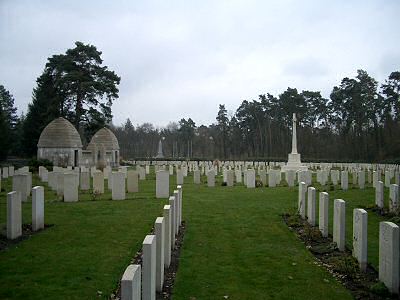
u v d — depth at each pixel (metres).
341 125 75.38
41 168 28.80
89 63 54.75
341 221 9.88
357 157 70.62
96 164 46.50
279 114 81.12
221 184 26.14
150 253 5.95
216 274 8.29
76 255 9.30
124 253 9.53
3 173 29.92
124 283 4.45
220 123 94.00
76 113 54.00
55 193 20.97
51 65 54.56
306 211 14.73
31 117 58.88
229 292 7.33
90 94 53.38
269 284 7.75
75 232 11.59
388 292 7.15
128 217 13.85
